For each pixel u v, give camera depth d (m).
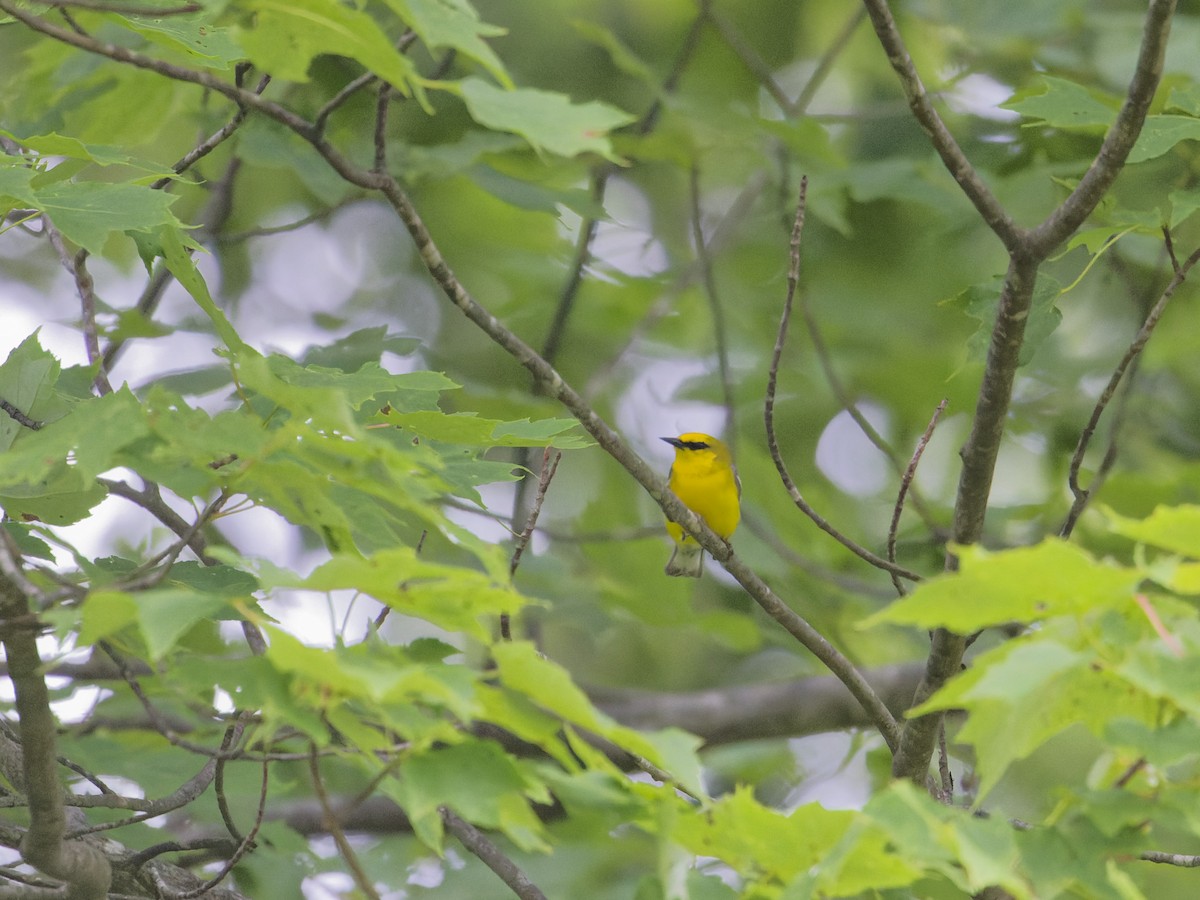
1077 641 4.21
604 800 4.70
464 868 11.93
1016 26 14.24
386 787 5.12
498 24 16.78
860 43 17.03
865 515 17.17
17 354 6.36
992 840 4.28
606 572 15.79
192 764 9.96
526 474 14.14
